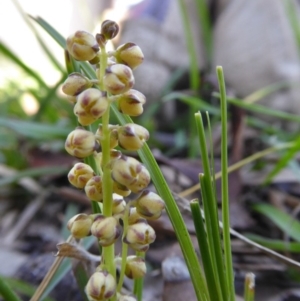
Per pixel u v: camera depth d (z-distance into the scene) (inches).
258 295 4.1
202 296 2.5
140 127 2.2
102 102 2.1
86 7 11.8
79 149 2.2
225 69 9.8
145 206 2.3
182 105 10.6
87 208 6.2
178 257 3.9
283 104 8.9
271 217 5.2
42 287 3.3
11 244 5.6
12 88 11.5
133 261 2.4
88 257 2.8
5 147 8.3
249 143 7.4
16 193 7.1
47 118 10.1
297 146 5.5
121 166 2.1
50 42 15.1
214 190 2.5
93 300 2.2
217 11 10.4
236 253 4.6
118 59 2.2
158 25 10.3
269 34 9.3
